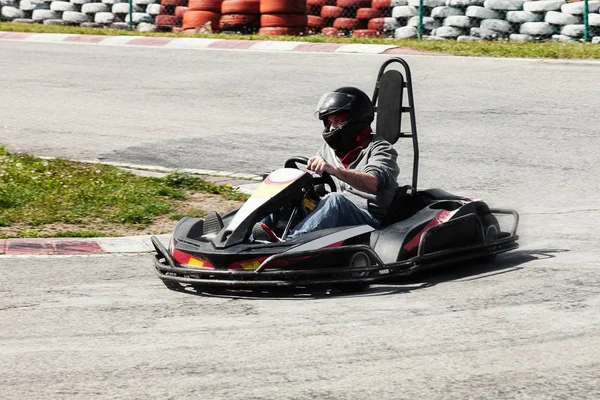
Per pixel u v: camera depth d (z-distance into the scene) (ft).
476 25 70.74
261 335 19.79
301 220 24.62
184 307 22.27
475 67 59.21
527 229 30.25
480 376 17.03
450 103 50.72
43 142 46.16
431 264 23.79
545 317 20.34
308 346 18.95
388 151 25.30
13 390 17.08
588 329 19.44
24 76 63.05
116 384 17.20
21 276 25.88
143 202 34.22
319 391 16.52
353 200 25.38
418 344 18.85
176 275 24.12
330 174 24.82
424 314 20.89
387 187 25.07
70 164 40.60
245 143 44.88
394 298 22.36
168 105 53.78
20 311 22.36
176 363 18.22
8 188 35.09
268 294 23.24
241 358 18.37
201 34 75.87
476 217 25.43
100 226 31.76
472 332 19.48
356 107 25.30
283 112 50.85
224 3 78.59
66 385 17.25
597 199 34.27
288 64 63.05
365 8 75.31
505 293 22.39
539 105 49.37
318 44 68.64
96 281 25.23
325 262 22.90
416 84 55.21
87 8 88.07
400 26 74.28
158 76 61.72
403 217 26.04
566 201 34.14
